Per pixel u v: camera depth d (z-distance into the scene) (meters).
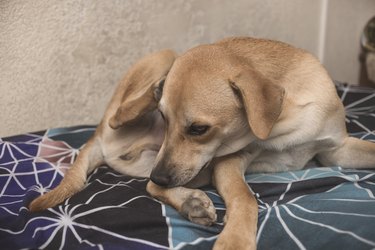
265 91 1.41
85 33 2.41
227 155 1.65
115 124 1.84
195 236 1.34
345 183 1.61
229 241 1.24
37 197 1.64
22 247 1.37
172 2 2.66
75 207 1.53
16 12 2.18
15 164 1.96
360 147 1.77
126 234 1.36
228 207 1.41
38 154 2.07
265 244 1.30
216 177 1.59
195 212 1.40
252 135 1.60
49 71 2.35
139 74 1.97
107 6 2.44
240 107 1.48
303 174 1.72
